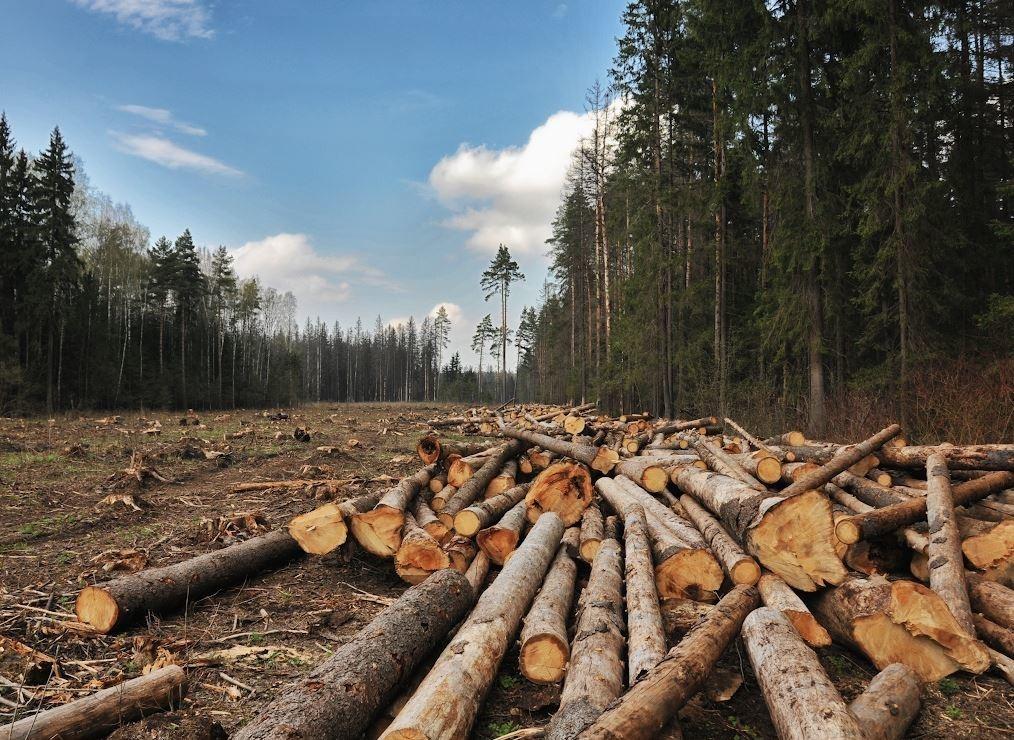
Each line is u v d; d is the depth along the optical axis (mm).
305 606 4922
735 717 3219
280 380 55594
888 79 13297
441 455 8492
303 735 2490
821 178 14750
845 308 15312
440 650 3885
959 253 14953
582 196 35000
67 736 2807
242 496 9359
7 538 6723
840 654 3963
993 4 15492
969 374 10969
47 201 30359
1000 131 16125
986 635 3928
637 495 6715
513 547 5684
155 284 42375
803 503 4266
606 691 2936
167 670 3309
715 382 18781
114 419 24094
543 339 56750
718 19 16000
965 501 5523
